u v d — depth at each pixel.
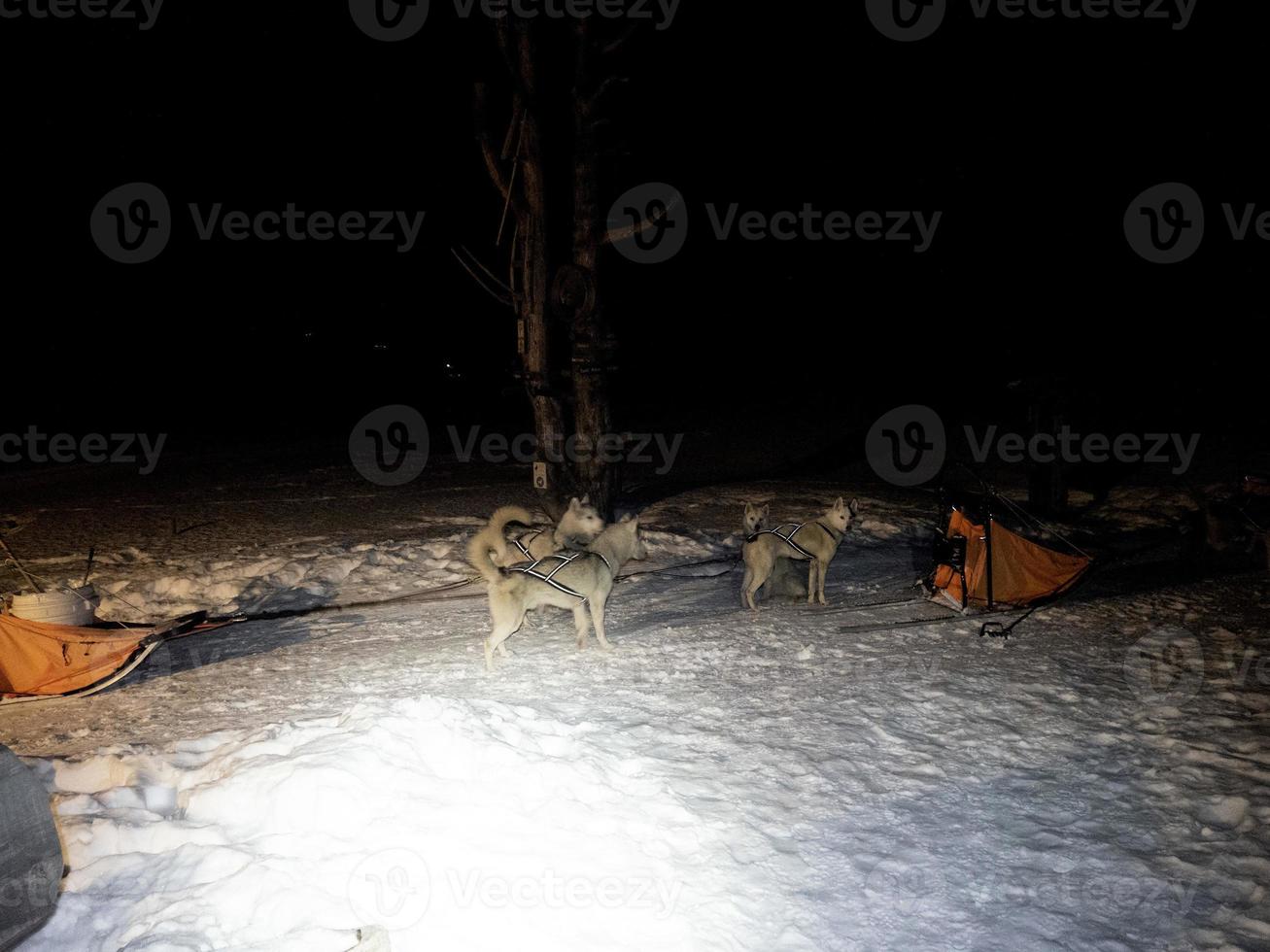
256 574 10.84
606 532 7.77
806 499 14.99
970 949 3.74
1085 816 4.79
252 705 6.50
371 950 3.38
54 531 13.95
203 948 3.38
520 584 7.20
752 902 3.99
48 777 5.19
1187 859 4.38
